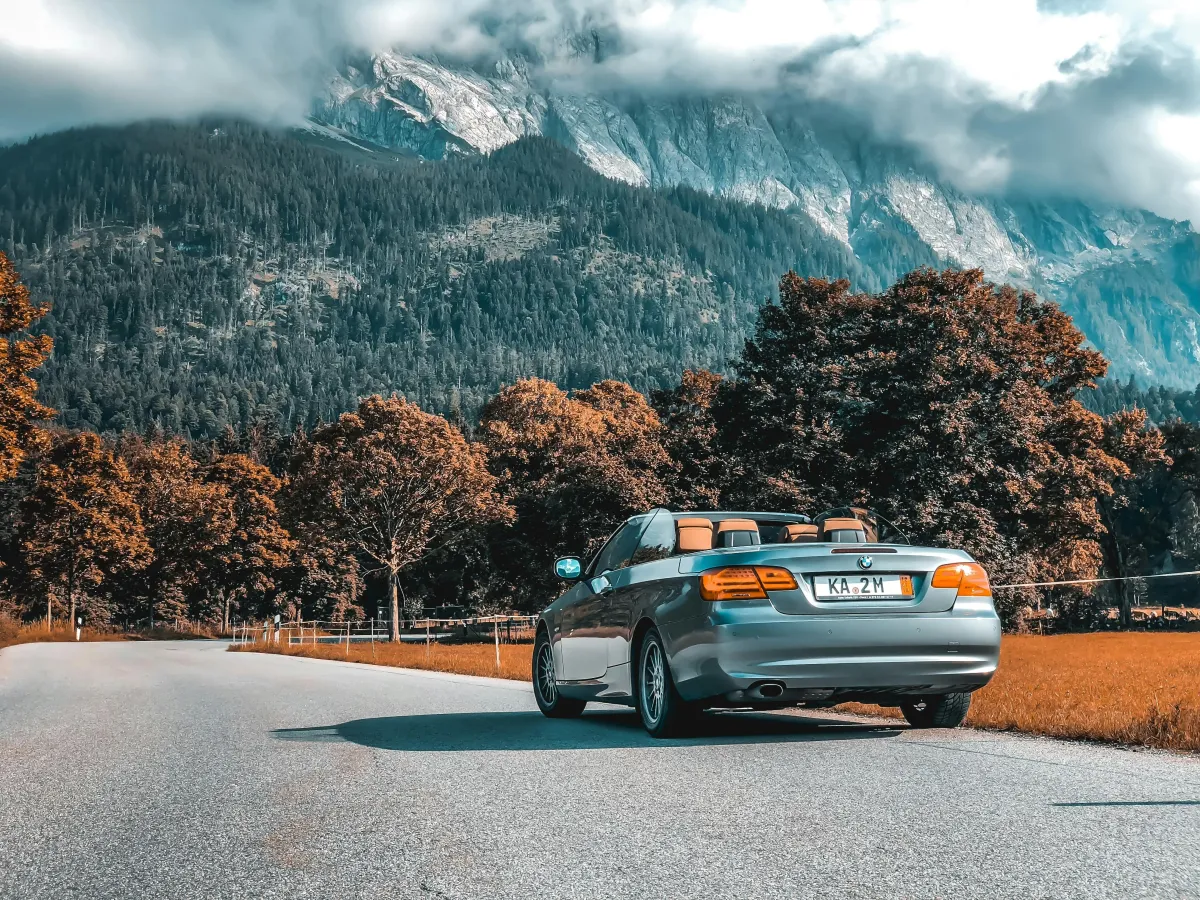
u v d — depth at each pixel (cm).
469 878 353
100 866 382
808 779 528
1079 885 329
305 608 9294
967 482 3519
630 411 7294
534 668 970
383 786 539
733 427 4184
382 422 6262
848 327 4131
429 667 2088
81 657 3019
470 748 684
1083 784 507
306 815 468
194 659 2762
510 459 6475
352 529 6144
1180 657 1827
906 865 356
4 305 2883
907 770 552
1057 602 5791
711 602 685
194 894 342
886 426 3862
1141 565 8494
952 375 3775
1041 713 764
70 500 7506
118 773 609
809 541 796
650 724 747
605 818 444
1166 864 354
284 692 1255
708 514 823
